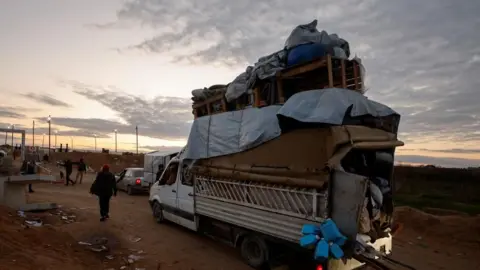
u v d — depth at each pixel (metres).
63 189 17.33
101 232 7.93
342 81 5.82
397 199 14.14
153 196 10.11
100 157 43.28
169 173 9.63
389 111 6.00
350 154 5.75
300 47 6.22
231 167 6.83
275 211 5.72
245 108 6.89
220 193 7.15
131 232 8.59
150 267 6.16
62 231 7.20
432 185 15.39
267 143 6.11
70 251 6.13
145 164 17.95
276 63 6.53
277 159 5.87
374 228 5.39
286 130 5.78
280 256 6.04
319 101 5.28
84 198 14.11
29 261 4.84
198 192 7.91
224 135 7.05
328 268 4.98
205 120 7.70
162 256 6.89
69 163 19.48
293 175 5.47
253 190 6.25
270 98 6.57
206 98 8.71
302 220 5.22
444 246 8.33
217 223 7.36
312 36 6.29
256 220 6.11
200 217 8.01
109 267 5.93
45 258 5.21
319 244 4.44
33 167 14.65
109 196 9.48
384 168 6.12
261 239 6.11
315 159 5.24
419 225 9.77
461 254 7.68
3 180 9.20
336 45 6.30
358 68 5.97
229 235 7.07
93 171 32.47
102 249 6.78
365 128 5.50
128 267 6.04
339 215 4.68
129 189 16.70
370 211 5.10
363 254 4.58
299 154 5.51
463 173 15.05
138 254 6.88
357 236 4.71
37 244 5.89
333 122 4.97
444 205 12.40
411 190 15.48
